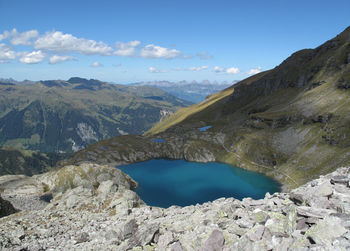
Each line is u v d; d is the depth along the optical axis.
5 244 28.41
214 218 22.94
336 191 19.20
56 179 172.50
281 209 19.27
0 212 67.50
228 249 15.51
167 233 20.19
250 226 17.86
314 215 15.34
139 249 19.38
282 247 13.27
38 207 129.88
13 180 170.62
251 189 197.75
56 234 32.47
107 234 26.41
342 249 10.80
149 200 177.12
